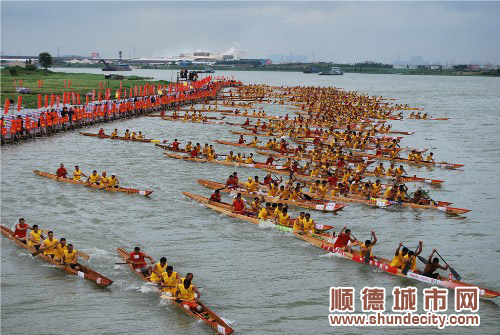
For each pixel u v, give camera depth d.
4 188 48.53
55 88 145.50
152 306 27.27
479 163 66.31
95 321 25.75
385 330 25.77
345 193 47.50
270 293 29.16
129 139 77.12
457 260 34.38
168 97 126.25
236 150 71.44
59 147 70.31
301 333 25.30
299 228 37.75
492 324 26.41
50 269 31.27
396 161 66.50
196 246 35.62
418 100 176.00
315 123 99.19
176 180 53.47
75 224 39.22
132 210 43.03
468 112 134.12
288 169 56.59
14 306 26.95
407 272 31.11
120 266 31.84
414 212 44.19
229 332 24.38
